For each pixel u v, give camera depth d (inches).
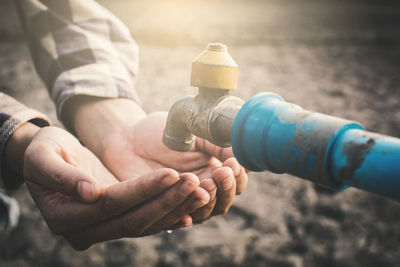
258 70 159.6
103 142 37.4
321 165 18.3
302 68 164.9
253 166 23.4
